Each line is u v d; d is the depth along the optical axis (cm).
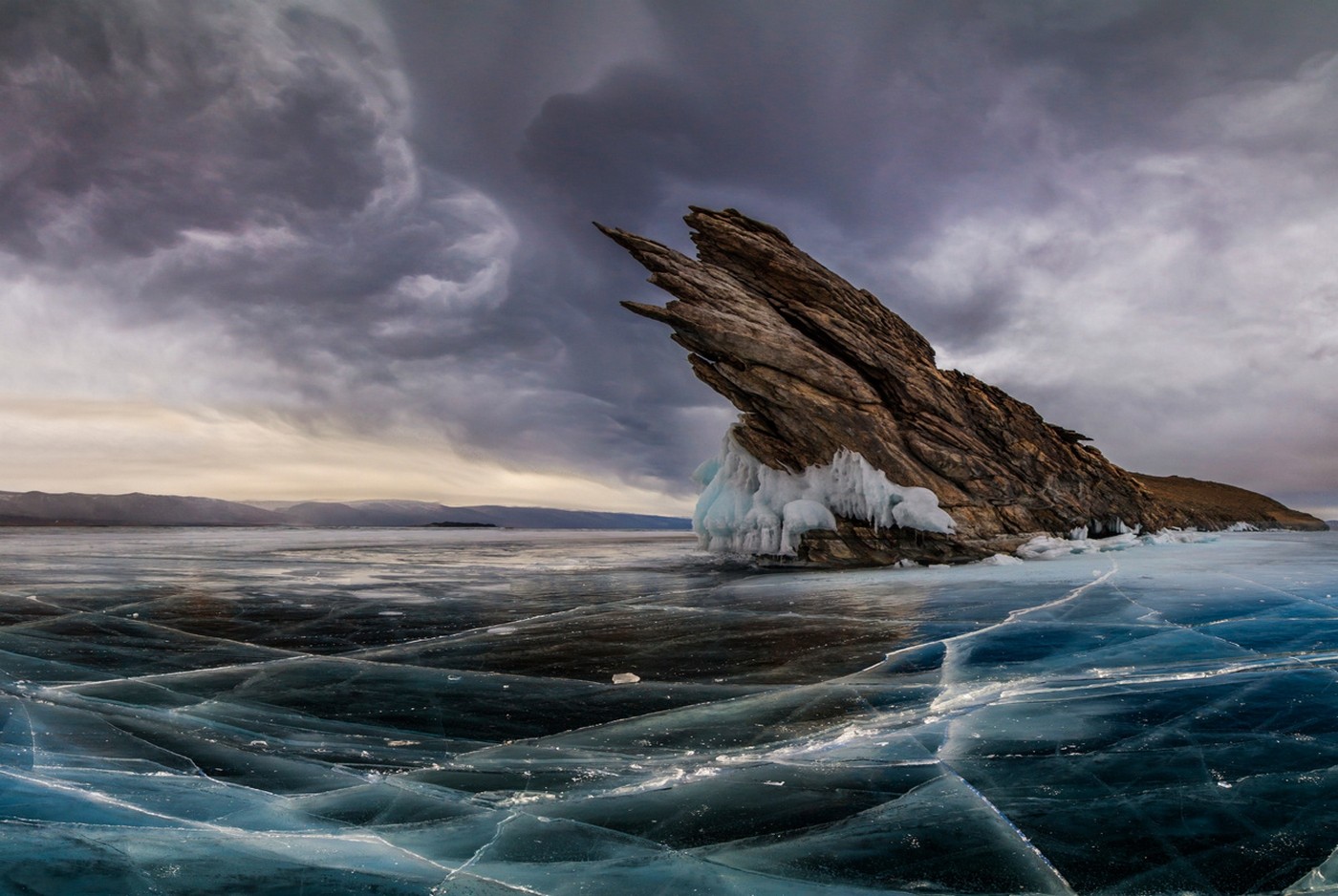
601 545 3170
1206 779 413
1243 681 602
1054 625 861
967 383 2186
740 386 1909
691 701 608
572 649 817
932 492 1853
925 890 313
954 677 652
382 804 415
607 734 530
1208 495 4403
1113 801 389
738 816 390
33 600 1174
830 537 1870
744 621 984
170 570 1717
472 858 351
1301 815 367
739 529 2070
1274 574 1241
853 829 369
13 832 376
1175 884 311
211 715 579
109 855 352
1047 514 2066
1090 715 532
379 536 4462
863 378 1969
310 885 326
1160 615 885
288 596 1263
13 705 602
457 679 686
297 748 506
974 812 383
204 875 333
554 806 408
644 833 373
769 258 1973
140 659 770
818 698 606
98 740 521
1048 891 309
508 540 3928
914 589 1255
